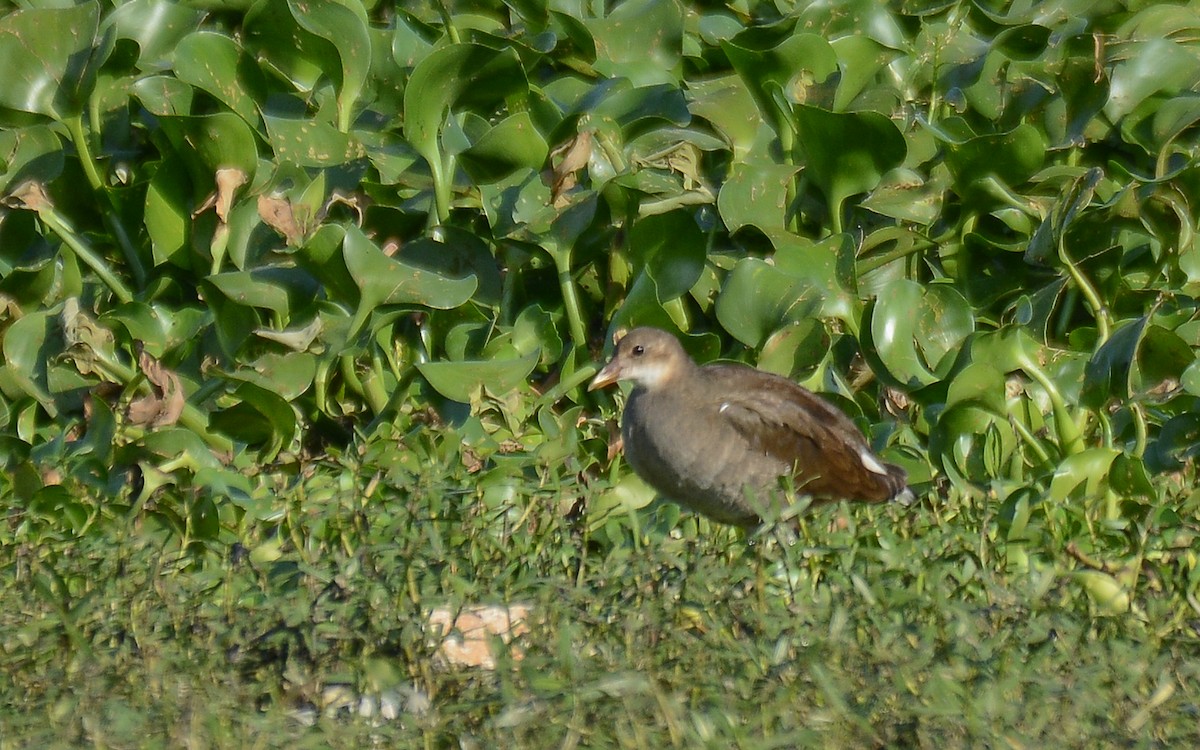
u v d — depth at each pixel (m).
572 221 12.83
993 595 9.22
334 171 13.12
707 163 13.82
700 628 8.99
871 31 14.33
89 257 13.26
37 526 11.03
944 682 8.13
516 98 13.34
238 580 9.75
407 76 13.95
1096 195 14.05
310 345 12.54
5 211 13.34
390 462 11.53
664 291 13.00
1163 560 10.39
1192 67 14.16
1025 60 14.52
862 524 10.59
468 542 10.02
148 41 13.95
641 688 8.16
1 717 8.30
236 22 14.58
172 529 11.01
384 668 8.70
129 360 13.15
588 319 13.62
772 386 11.90
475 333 13.00
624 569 9.56
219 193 12.71
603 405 13.12
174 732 8.12
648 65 14.05
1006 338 12.32
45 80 12.98
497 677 8.66
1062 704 8.18
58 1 14.48
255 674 8.83
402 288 12.20
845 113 12.59
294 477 11.84
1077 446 12.32
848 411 12.90
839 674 8.30
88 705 8.28
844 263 12.85
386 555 9.47
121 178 13.68
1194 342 13.17
